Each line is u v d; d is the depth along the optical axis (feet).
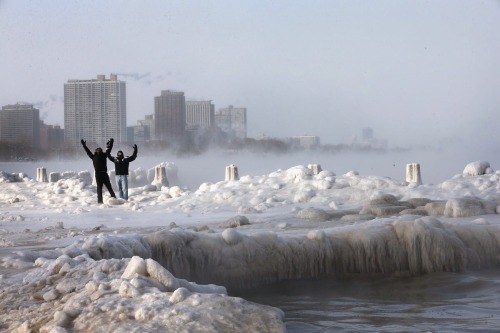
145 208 81.87
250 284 40.81
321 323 30.60
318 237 42.75
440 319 31.09
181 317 23.00
